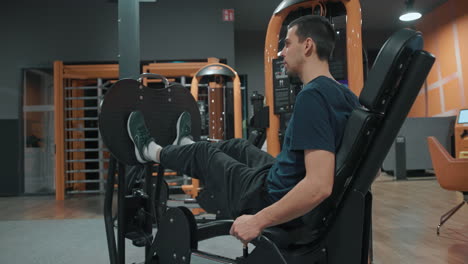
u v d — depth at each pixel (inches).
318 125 41.1
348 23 91.4
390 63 39.1
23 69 261.6
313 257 44.3
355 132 41.8
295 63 50.6
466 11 279.4
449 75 303.7
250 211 53.0
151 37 255.9
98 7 259.8
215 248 106.9
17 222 152.9
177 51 255.9
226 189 56.1
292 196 40.1
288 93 101.0
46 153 262.7
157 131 75.0
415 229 123.6
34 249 108.7
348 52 91.1
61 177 233.5
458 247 101.4
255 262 46.8
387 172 320.5
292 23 51.7
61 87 236.7
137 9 109.9
